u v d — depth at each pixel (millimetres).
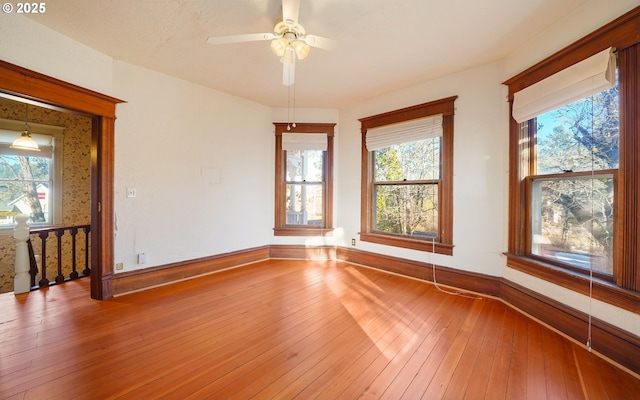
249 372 1667
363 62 2883
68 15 2135
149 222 3129
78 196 4926
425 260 3400
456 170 3131
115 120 2855
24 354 1830
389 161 3871
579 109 2096
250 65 2994
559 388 1536
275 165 4465
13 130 4316
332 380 1598
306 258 4441
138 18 2178
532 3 1981
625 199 1737
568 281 2098
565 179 2221
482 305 2670
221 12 2107
